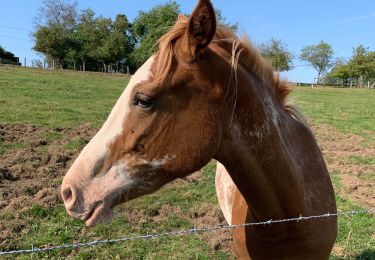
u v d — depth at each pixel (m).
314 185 2.52
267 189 2.20
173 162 1.99
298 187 2.30
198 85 1.97
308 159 2.55
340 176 7.69
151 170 2.00
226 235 4.95
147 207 5.61
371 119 16.22
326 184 2.63
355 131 12.92
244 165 2.13
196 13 1.86
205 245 4.72
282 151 2.21
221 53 2.07
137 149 1.98
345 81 52.38
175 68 1.95
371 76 63.00
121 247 4.58
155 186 2.04
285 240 2.36
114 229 4.96
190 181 6.92
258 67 2.26
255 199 2.23
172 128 1.96
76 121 10.74
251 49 2.23
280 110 2.41
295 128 2.54
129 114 1.98
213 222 5.34
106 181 1.99
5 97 14.10
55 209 5.32
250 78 2.18
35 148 7.91
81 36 55.19
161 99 1.94
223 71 2.02
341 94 32.62
